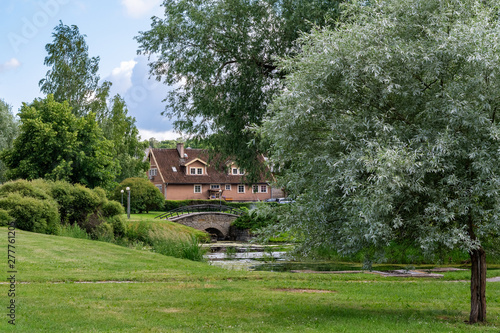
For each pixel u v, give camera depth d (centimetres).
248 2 2089
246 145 2102
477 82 838
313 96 905
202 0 2162
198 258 2252
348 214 869
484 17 870
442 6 898
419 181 817
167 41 2188
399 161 784
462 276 1731
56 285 1234
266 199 7356
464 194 830
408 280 1647
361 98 927
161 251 2281
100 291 1164
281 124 927
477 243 832
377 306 1099
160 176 7006
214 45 2130
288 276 1619
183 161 7181
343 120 909
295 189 986
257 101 2095
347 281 1591
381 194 791
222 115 2128
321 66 909
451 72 906
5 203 2445
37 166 3706
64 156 3831
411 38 919
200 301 1081
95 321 826
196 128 2220
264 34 2045
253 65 2045
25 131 3759
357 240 870
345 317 941
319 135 965
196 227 4519
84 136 4047
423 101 909
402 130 891
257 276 1575
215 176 7219
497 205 807
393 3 929
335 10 1928
